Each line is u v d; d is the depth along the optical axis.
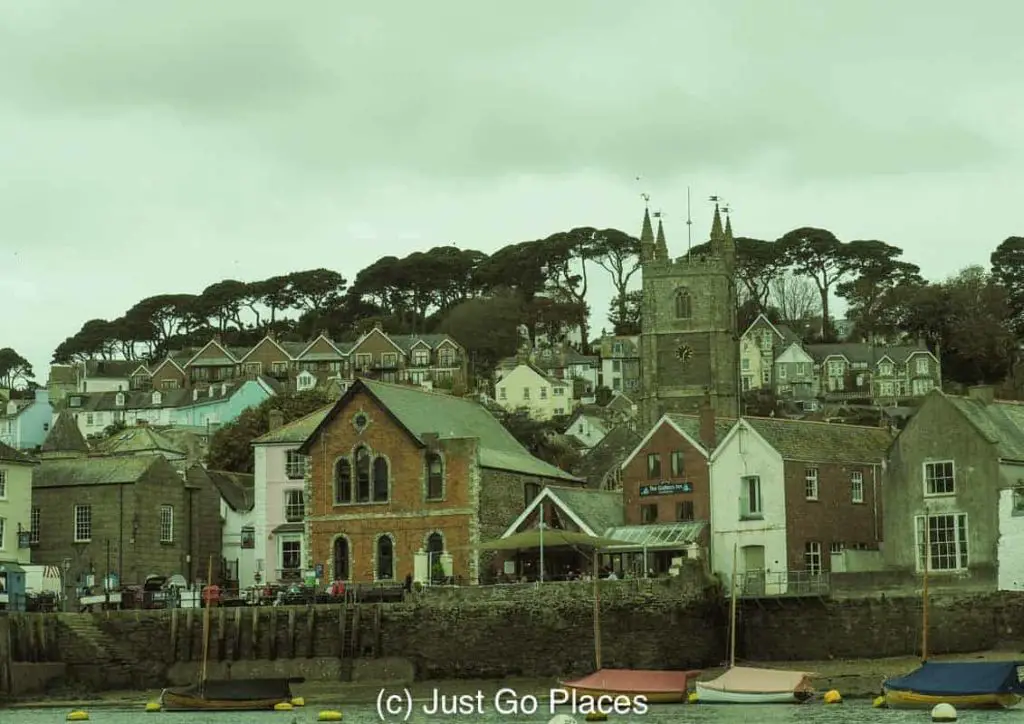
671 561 115.25
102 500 129.38
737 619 105.00
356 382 122.12
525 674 103.44
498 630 104.00
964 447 105.06
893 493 108.00
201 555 136.50
